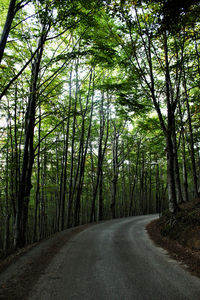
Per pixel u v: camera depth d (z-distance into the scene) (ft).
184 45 41.01
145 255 25.00
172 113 41.39
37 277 17.83
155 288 15.38
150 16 35.22
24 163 38.11
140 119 84.99
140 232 43.42
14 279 17.35
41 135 70.18
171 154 41.27
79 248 28.96
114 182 90.17
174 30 27.84
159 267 20.31
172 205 40.04
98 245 30.94
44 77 47.91
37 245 31.40
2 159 58.95
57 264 21.52
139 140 102.94
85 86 68.69
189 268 19.66
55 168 82.07
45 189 66.18
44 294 14.49
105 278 17.51
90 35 40.52
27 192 40.37
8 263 22.45
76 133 74.13
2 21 38.11
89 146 94.94
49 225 117.70
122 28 37.91
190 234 28.89
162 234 36.65
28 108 39.81
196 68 43.70
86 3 28.81
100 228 50.85
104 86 46.26
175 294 14.33
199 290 14.89
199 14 23.75
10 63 39.60
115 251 27.14
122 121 91.71
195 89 63.10
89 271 19.31
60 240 34.94
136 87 46.37
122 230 46.75
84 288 15.49
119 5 31.91
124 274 18.44
